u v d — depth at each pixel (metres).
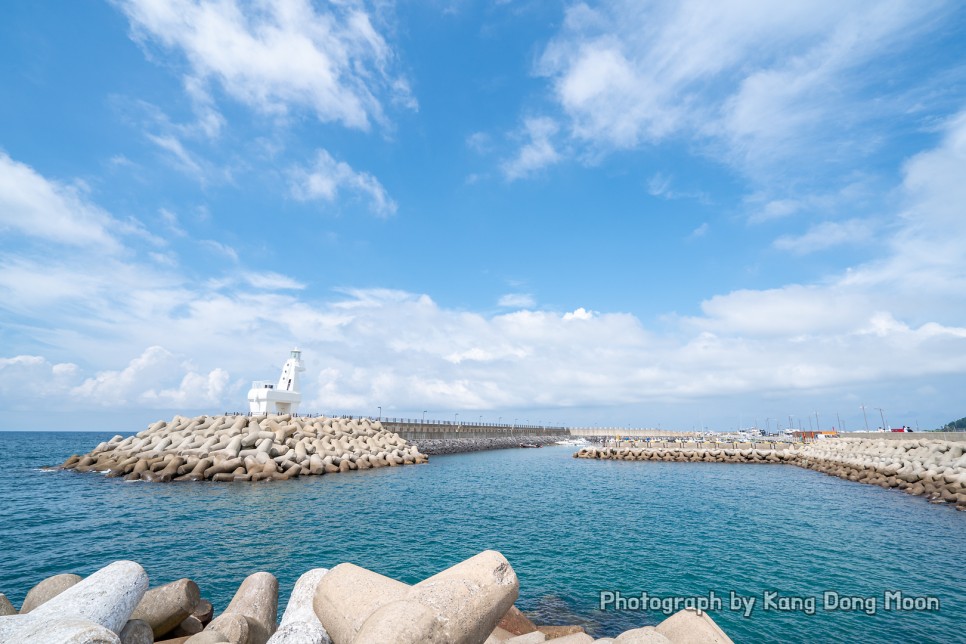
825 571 16.48
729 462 68.81
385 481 39.62
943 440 48.25
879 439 58.56
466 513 26.56
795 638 11.43
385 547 19.12
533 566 16.81
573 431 152.00
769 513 27.55
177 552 18.22
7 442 109.44
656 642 6.34
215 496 31.00
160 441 43.16
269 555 17.88
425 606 5.31
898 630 11.93
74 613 5.94
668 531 22.44
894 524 24.59
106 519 24.02
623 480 45.06
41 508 26.80
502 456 78.75
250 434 43.25
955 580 15.72
